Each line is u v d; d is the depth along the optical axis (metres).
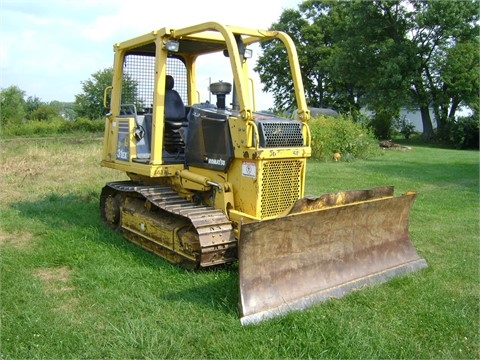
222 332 3.94
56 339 3.82
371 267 5.13
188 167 5.97
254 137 5.00
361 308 4.42
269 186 5.17
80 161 13.63
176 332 3.92
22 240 6.36
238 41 5.62
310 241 4.63
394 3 31.34
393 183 12.09
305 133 5.46
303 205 4.51
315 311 4.25
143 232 6.04
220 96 5.92
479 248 6.46
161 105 5.89
